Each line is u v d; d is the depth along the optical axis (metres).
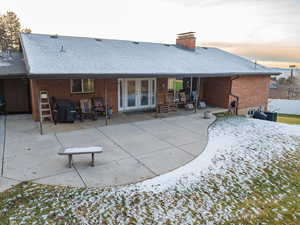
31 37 11.30
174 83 13.38
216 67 12.36
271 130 9.52
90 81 10.55
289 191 4.60
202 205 4.03
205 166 5.65
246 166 5.75
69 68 8.09
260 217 3.76
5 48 26.33
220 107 13.73
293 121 13.42
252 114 13.54
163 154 6.33
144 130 8.63
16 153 6.08
